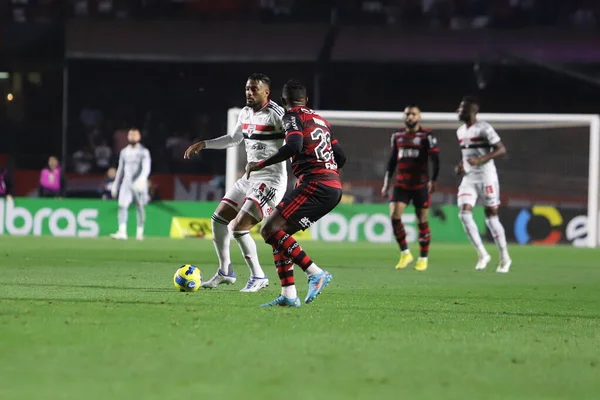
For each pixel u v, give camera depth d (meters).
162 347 20.97
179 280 34.72
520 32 111.31
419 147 53.09
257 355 20.25
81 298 31.30
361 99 118.62
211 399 15.81
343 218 84.25
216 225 36.31
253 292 35.16
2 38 116.06
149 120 117.31
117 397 15.80
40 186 91.62
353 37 111.75
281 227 30.28
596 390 17.70
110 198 88.38
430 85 118.81
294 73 117.81
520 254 70.81
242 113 35.38
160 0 114.88
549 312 31.75
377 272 50.31
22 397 15.70
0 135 116.44
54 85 117.38
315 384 17.36
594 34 110.75
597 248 80.06
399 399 16.33
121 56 111.62
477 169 53.94
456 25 113.12
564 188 84.31
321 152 30.48
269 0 114.81
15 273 43.00
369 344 22.31
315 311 29.09
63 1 115.12
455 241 84.31
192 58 111.25
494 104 118.56
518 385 17.95
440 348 22.09
